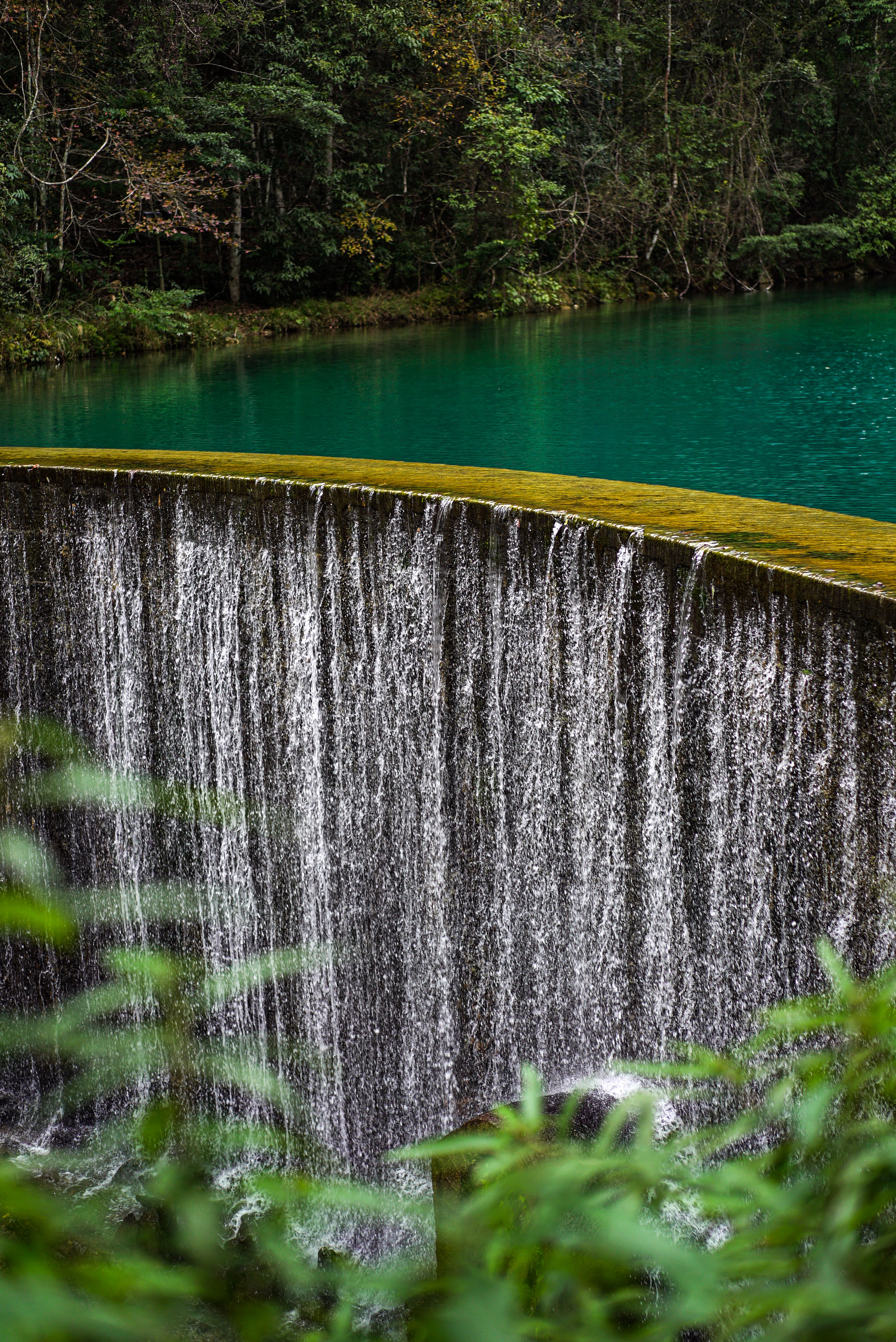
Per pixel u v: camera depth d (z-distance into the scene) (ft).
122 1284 2.35
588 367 54.13
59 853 25.07
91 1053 3.10
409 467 23.40
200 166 83.51
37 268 72.74
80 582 25.45
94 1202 2.51
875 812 14.48
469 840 21.26
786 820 15.64
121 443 40.45
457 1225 3.04
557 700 19.10
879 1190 2.75
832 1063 3.41
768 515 18.07
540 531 18.80
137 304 77.66
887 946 14.53
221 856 24.49
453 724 20.92
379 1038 23.34
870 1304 2.39
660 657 17.22
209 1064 3.18
